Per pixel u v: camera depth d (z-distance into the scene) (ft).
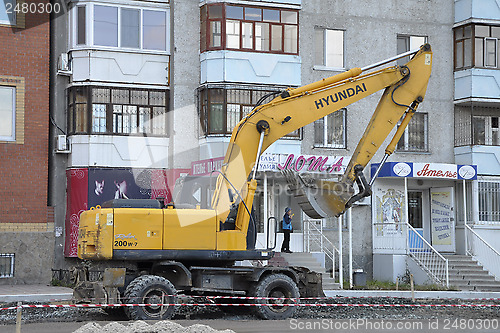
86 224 58.39
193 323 54.24
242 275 59.98
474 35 105.19
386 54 104.94
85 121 93.25
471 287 94.02
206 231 58.44
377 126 63.77
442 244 104.47
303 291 64.95
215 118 94.79
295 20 98.58
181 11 97.19
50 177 93.71
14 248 88.69
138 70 94.99
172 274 58.90
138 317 54.75
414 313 64.28
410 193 106.32
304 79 100.83
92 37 93.25
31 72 90.74
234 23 95.81
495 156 104.73
